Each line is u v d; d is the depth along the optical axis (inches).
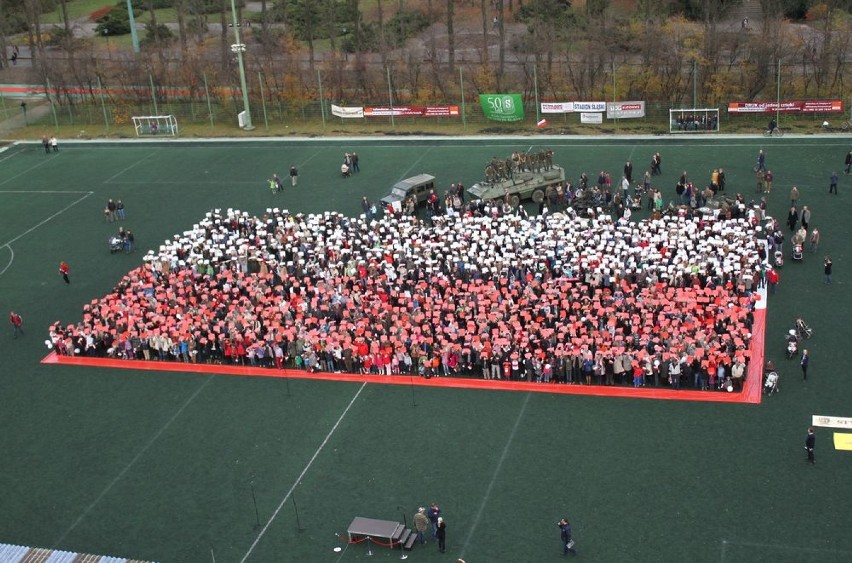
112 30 6722.4
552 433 2159.2
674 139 4116.6
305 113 5017.2
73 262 3314.5
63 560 1840.6
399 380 2438.5
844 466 1958.7
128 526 1966.0
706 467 1994.3
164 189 4013.3
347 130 4692.4
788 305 2623.0
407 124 4704.7
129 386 2511.1
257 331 2591.0
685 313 2453.2
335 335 2493.8
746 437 2081.7
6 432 2337.6
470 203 3299.7
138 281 2950.3
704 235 2876.5
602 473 2005.4
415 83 5172.2
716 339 2324.1
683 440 2091.5
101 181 4188.0
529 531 1856.5
